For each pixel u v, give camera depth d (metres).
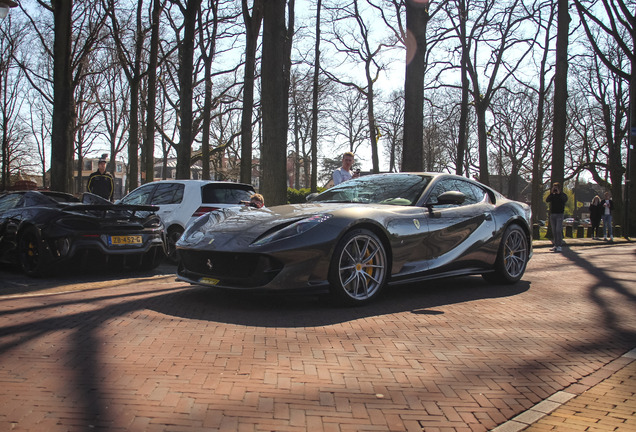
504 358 3.13
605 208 17.83
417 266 4.96
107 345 3.14
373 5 20.94
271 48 10.36
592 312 4.55
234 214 4.91
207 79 21.20
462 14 18.53
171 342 3.23
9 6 9.34
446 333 3.67
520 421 2.25
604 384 2.74
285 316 4.05
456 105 23.16
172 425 2.07
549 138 36.69
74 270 6.71
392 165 43.03
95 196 6.77
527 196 66.12
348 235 4.39
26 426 2.02
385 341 3.40
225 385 2.52
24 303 4.38
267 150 10.41
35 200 6.85
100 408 2.21
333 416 2.22
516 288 5.83
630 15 20.78
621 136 30.22
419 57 11.17
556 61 17.81
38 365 2.76
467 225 5.45
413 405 2.38
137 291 5.14
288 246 4.11
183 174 14.78
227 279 4.30
